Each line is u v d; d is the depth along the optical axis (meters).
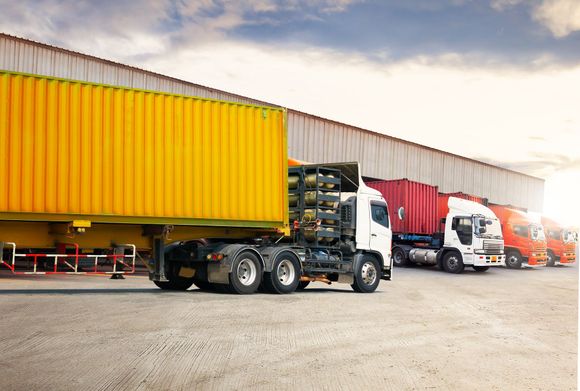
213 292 14.97
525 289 21.14
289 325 9.80
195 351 7.43
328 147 32.88
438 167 42.25
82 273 13.32
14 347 7.22
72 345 7.45
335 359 7.36
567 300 17.45
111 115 13.41
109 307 10.91
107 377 6.04
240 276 14.62
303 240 16.45
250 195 15.14
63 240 13.41
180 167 14.17
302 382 6.18
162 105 14.05
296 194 16.61
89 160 13.10
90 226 13.37
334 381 6.28
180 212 14.12
